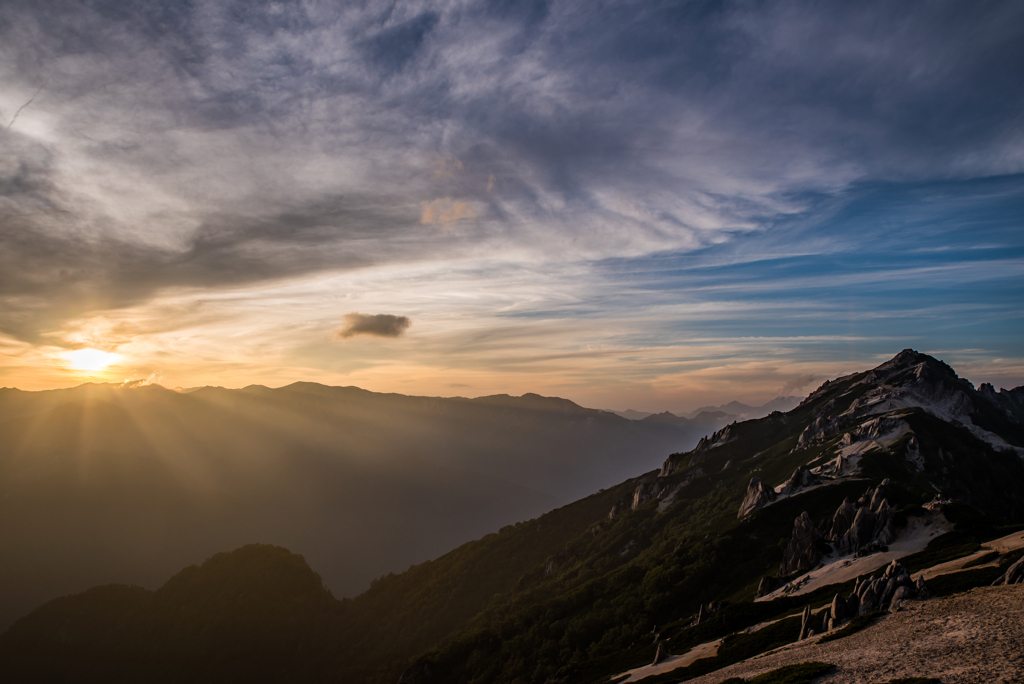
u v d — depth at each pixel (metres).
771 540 154.12
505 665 155.88
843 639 62.28
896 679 44.50
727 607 105.38
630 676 92.75
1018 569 64.69
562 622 160.00
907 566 94.81
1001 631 49.34
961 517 109.38
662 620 136.12
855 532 119.56
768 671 58.09
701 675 72.06
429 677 172.88
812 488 175.75
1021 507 180.75
